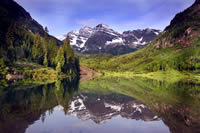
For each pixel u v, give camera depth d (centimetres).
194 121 1862
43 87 4956
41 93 3822
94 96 4006
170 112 2322
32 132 1460
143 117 2098
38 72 9688
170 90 4981
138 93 4441
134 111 2467
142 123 1842
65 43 12631
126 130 1614
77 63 14962
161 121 1898
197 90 4956
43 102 2844
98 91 4947
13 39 12156
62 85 5972
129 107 2775
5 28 13975
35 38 12544
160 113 2278
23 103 2697
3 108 2333
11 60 9388
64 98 3406
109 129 1627
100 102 3256
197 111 2348
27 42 14300
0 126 1589
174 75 14975
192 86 6281
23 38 14850
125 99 3603
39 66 11388
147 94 4194
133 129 1644
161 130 1594
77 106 2734
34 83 6075
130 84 7250
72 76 12212
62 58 11275
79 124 1755
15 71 8394
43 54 13000
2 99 2992
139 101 3306
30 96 3375
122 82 8388
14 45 12244
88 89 5334
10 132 1428
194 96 3772
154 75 16338
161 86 6275
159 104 2919
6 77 7694
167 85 6700
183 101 3166
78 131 1538
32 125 1659
